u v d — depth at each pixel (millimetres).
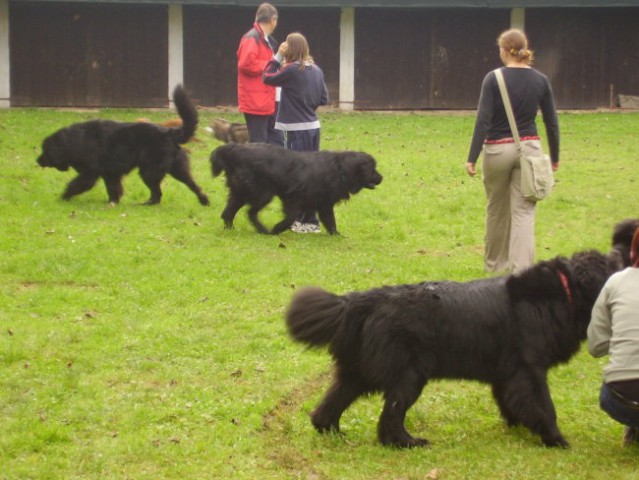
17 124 20625
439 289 5801
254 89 13047
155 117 23828
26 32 25578
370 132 22031
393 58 27172
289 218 11656
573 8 27203
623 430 6156
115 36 25938
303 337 5770
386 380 5676
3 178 14383
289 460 5641
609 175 16453
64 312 8531
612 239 6250
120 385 6930
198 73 26359
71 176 14969
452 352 5758
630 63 27453
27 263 9898
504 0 26203
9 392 6695
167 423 6270
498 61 27359
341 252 11023
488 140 9398
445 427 6273
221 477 5438
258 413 6449
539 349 5805
